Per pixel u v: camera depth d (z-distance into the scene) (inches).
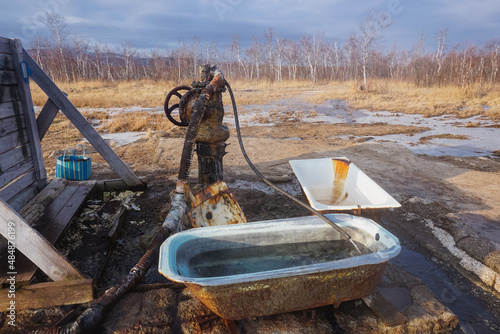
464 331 108.1
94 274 134.6
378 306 109.8
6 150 160.4
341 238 127.6
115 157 213.6
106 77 2134.6
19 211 162.9
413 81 1441.9
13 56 167.5
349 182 208.5
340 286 101.0
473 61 1556.3
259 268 115.1
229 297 94.0
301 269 92.9
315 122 520.7
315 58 2025.1
